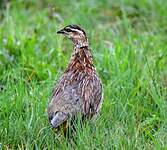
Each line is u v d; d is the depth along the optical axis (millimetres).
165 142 10859
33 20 17266
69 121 10719
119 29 16828
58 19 17250
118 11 17766
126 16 17703
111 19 17578
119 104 12078
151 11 17766
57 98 11070
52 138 10977
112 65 13820
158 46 15141
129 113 11922
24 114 11812
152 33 16094
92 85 11344
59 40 15297
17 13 17578
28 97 12336
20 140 11227
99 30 16656
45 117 11625
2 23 17062
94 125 11188
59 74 13484
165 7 17875
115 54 14141
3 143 11219
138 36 15852
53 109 10906
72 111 10859
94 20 17297
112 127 11352
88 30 15992
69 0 18375
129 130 11289
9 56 14297
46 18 17391
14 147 11195
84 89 11219
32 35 15703
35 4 18484
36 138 11164
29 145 10859
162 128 11367
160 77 13469
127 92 12734
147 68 13469
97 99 11352
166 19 17422
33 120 11539
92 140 10781
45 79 13664
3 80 13297
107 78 13586
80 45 11555
